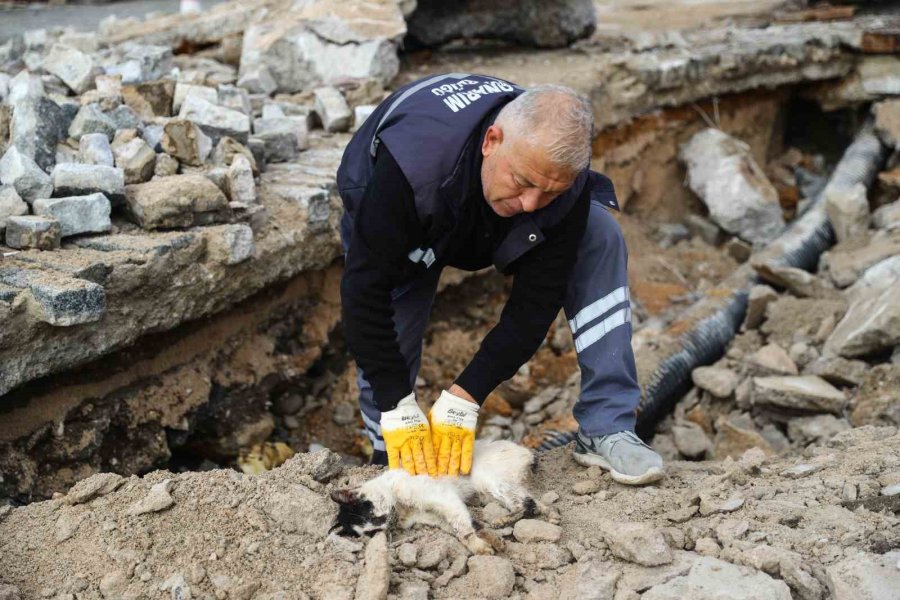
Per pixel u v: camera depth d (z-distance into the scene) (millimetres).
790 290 5836
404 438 2857
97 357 3547
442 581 2641
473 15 7359
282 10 6898
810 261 6484
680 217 7742
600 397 3162
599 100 6641
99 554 2678
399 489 2846
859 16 9242
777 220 7152
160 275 3668
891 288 4941
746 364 4992
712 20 9672
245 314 4492
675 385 5023
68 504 2879
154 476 3006
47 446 3629
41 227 3549
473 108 2586
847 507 2885
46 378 3613
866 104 8344
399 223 2572
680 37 7875
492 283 6020
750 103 8195
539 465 3289
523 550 2764
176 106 5070
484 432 4883
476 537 2758
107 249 3662
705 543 2711
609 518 2926
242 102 5254
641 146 7266
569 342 5707
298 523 2812
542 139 2361
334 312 4973
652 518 2912
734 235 7285
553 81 6535
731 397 4934
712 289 6031
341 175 2967
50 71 5180
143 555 2672
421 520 2869
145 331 3711
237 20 6941
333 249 4566
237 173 4168
